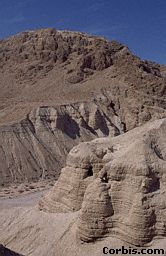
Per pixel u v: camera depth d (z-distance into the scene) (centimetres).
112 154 4291
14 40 16562
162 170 3856
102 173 4041
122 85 13650
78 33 16200
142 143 4022
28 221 4697
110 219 3862
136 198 3734
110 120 12781
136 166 3834
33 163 10556
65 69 14462
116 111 13150
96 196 3900
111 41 15475
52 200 4756
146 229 3666
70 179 4578
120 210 3866
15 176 10019
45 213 4706
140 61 14650
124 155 4006
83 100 12950
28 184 9462
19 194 8225
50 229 4391
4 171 10044
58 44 15350
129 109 12988
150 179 3791
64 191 4638
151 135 4200
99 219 3866
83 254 3847
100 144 4591
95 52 14712
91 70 14400
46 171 10481
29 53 15538
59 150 11256
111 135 12438
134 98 13162
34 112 11956
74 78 13975
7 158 10394
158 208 3706
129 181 3844
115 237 3819
